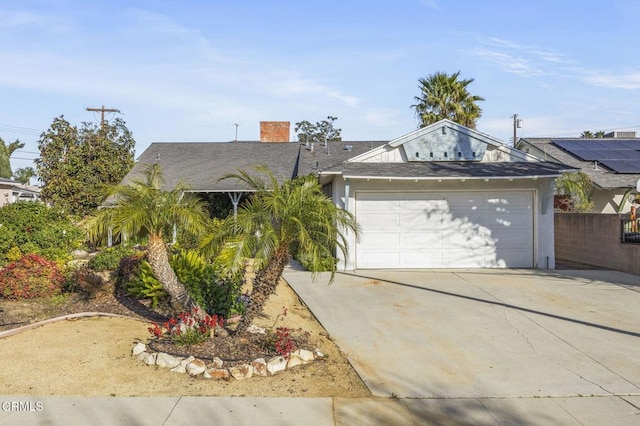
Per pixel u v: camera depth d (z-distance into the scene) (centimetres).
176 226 761
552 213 1466
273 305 999
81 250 1683
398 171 1420
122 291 1092
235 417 500
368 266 1454
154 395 549
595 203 1884
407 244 1462
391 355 704
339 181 1458
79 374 605
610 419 505
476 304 1004
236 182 2069
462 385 595
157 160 2384
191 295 854
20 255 1486
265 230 658
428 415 513
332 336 793
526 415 514
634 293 1108
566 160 2056
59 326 820
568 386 593
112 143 2459
